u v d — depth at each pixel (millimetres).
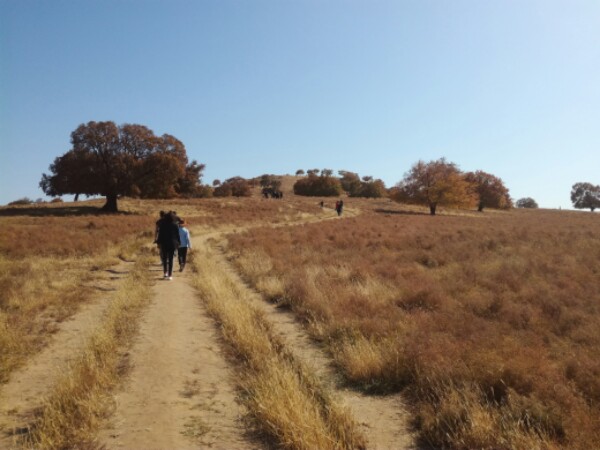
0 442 4191
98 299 10633
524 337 7051
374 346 6789
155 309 9758
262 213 57000
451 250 19000
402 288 10727
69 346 7180
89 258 17109
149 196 57031
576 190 140625
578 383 5328
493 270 13312
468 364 5758
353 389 5824
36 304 9422
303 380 5770
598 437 4129
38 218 43031
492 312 8859
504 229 32969
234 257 19203
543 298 9453
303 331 8453
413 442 4469
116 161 51344
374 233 29828
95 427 4477
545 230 31703
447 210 87625
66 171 51031
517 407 4703
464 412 4723
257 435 4488
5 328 7430
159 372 6129
